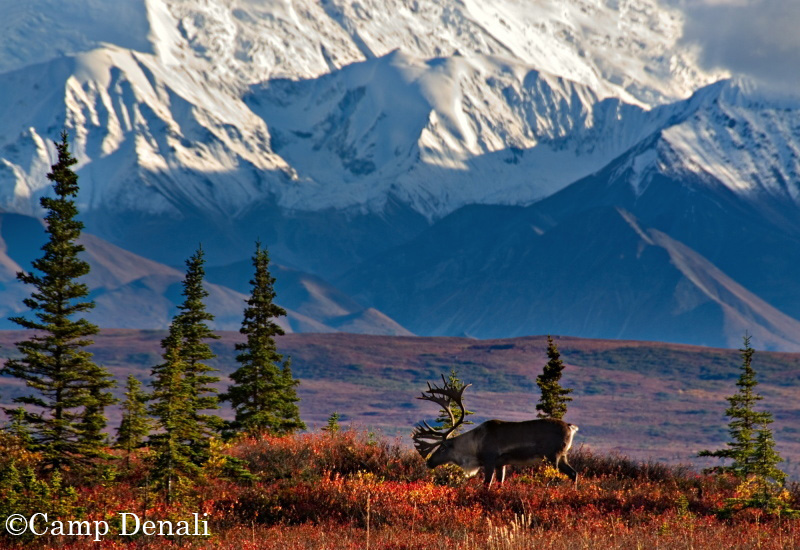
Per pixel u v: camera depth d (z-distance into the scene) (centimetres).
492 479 7850
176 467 7306
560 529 6303
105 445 8856
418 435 8306
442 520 6494
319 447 8662
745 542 5806
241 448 8738
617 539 5841
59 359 9119
